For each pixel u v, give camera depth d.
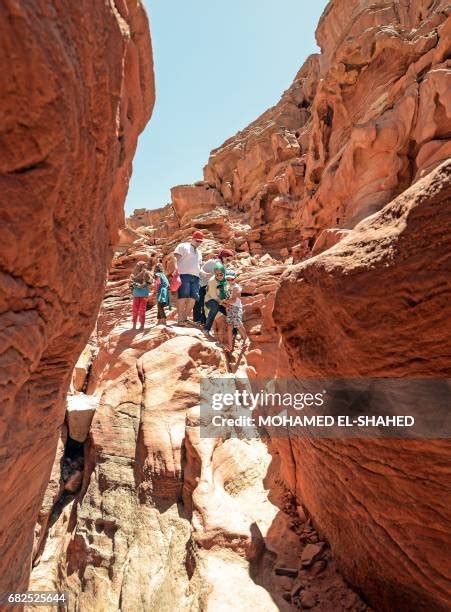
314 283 2.34
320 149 11.20
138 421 5.02
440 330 1.72
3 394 1.51
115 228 2.88
